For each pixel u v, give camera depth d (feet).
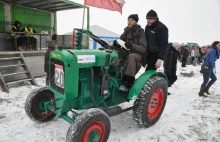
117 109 9.52
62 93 8.18
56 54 8.22
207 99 16.78
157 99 11.21
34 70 21.91
